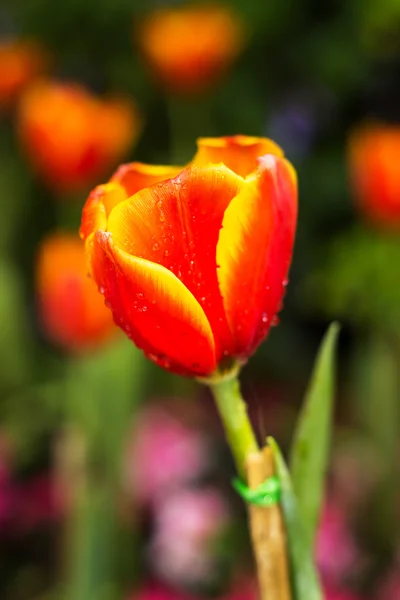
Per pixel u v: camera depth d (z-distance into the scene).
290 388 1.63
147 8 1.59
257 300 0.44
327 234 1.63
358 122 1.66
